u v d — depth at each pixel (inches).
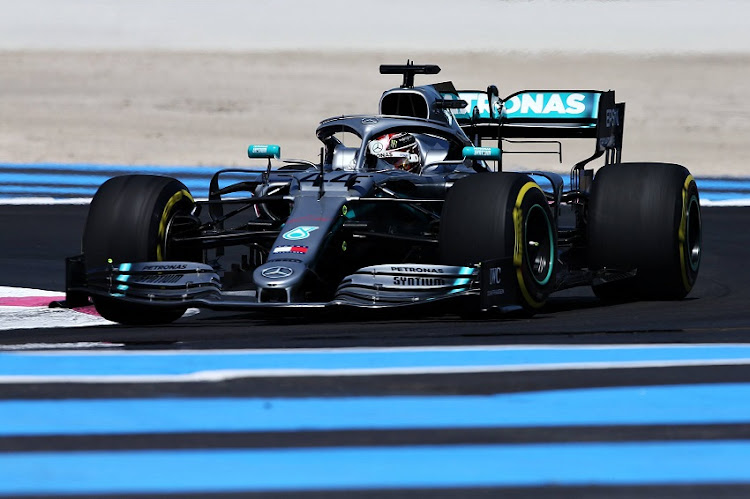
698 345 964.0
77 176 2972.4
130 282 1071.6
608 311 1210.0
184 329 1064.8
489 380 816.3
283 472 611.8
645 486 593.3
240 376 824.9
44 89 4766.2
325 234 1068.5
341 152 1234.6
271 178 1246.9
